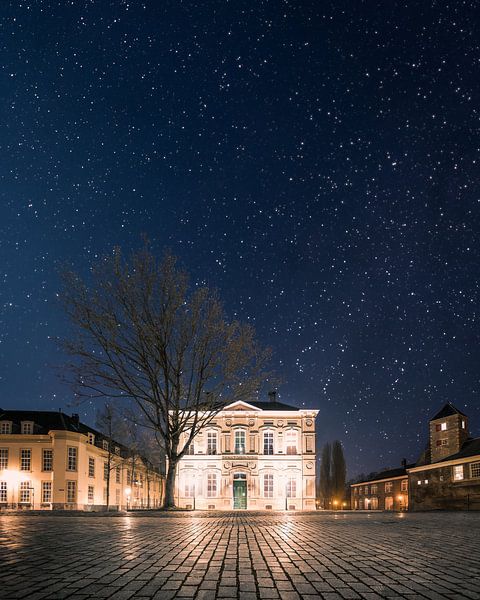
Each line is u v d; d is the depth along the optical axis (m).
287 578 6.28
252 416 60.25
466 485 49.91
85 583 5.81
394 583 6.02
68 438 58.56
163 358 30.75
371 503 92.06
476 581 6.16
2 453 57.66
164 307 31.08
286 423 60.31
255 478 58.88
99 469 66.25
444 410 61.81
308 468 59.09
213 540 10.56
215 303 32.44
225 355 32.34
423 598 5.30
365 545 9.78
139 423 32.84
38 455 57.81
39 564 7.11
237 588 5.68
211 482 58.78
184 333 31.42
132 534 11.86
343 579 6.24
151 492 93.44
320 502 90.25
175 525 15.58
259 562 7.49
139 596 5.23
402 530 13.61
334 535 12.00
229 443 59.53
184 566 7.06
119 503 73.44
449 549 9.16
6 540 10.20
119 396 31.03
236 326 32.78
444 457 60.06
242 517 22.58
